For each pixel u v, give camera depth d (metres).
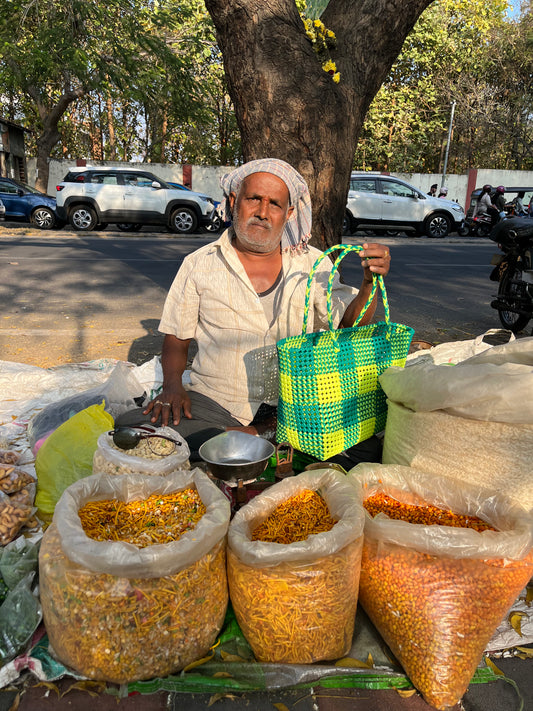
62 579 1.58
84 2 16.78
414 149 27.83
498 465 1.90
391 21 3.36
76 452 2.34
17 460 2.61
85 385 3.61
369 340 2.33
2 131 20.98
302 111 3.22
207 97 24.45
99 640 1.57
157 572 1.55
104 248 12.12
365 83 3.43
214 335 2.57
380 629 1.78
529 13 28.02
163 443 2.06
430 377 2.00
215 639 1.77
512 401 1.79
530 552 1.73
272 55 3.21
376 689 1.68
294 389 2.24
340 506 1.79
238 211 2.38
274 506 1.88
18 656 1.69
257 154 3.37
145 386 3.57
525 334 6.18
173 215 15.93
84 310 6.50
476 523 1.85
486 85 28.34
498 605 1.67
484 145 29.75
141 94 18.92
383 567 1.72
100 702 1.60
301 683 1.66
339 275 3.43
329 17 3.51
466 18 27.27
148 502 1.90
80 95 20.73
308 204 2.49
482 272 10.39
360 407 2.37
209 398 2.58
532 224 5.79
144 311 6.55
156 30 20.73
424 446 2.08
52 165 23.72
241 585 1.66
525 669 1.76
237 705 1.61
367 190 16.59
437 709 1.62
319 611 1.64
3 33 17.62
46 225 16.31
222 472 2.03
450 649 1.61
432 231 17.16
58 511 1.68
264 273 2.54
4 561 1.86
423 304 7.43
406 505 1.97
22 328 5.62
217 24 3.30
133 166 23.81
